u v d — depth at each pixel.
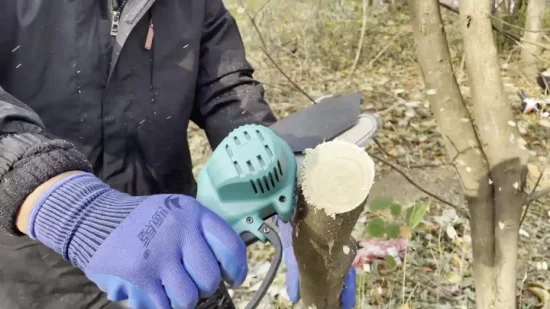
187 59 1.04
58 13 0.93
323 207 0.69
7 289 1.00
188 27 1.03
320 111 0.84
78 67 0.96
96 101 0.98
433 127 3.31
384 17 5.05
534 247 2.07
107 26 0.96
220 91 1.09
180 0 1.03
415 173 2.85
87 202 0.64
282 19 4.81
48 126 0.99
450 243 2.21
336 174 0.71
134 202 0.64
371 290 1.90
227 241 0.61
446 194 2.64
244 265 0.62
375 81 4.13
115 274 0.58
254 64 4.17
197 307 1.19
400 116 3.53
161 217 0.60
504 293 1.14
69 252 0.62
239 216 0.68
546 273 1.93
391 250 2.04
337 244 0.74
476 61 1.01
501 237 1.12
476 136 1.06
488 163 1.08
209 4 1.10
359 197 0.69
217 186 0.69
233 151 0.69
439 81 1.02
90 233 0.61
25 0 0.90
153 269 0.58
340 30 4.79
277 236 0.68
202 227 0.61
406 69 4.37
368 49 4.61
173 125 1.06
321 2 4.87
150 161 1.07
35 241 0.98
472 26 0.99
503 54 3.18
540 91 2.68
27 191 0.64
